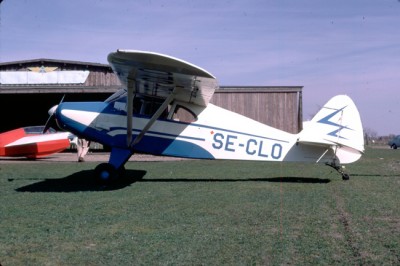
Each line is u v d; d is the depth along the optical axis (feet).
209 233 16.20
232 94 71.41
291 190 27.61
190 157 31.55
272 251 13.92
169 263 12.67
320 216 19.35
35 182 31.53
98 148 84.84
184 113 31.65
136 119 30.78
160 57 23.12
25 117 94.68
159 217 19.04
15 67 91.15
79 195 25.27
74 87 72.33
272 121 71.46
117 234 16.01
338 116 32.73
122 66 25.59
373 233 16.33
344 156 33.04
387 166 48.34
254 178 34.45
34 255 13.43
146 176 35.96
